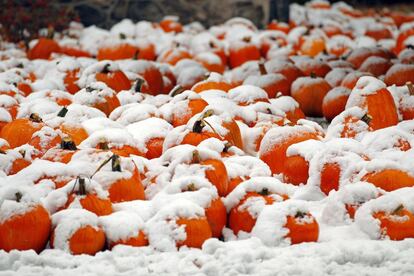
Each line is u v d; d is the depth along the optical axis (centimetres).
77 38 2631
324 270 867
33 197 956
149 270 870
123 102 1563
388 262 888
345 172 1134
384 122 1425
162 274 860
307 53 2562
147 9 2880
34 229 937
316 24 3002
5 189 959
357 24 3127
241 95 1535
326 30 2898
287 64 1927
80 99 1509
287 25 2836
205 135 1225
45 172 1052
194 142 1212
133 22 2873
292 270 863
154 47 2389
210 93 1541
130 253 923
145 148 1270
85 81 1692
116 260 889
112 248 949
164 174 1105
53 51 2261
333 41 2645
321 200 1141
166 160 1159
